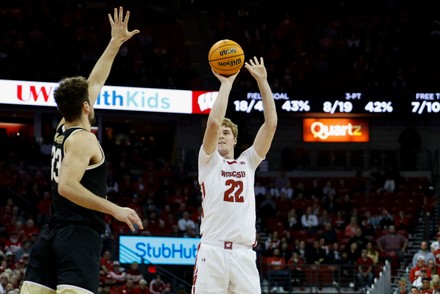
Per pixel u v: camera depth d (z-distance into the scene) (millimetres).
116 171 48031
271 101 11391
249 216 10953
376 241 42875
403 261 41344
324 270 39250
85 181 8852
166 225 42656
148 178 48281
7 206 40938
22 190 43969
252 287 10797
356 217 44906
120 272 35281
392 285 39656
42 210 41781
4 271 31000
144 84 49125
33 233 36562
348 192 49750
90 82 10469
